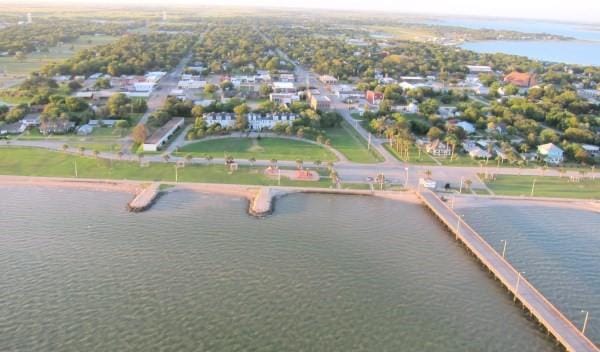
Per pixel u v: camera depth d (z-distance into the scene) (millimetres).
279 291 127125
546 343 112312
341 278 133875
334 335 112188
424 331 114625
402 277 135625
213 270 135375
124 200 178625
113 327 112375
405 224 167750
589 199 191875
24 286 125688
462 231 159875
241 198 183750
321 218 169875
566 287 133375
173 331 111688
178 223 162375
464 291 130375
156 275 132125
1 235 150375
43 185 189250
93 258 139250
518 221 171250
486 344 111250
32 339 108125
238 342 109062
